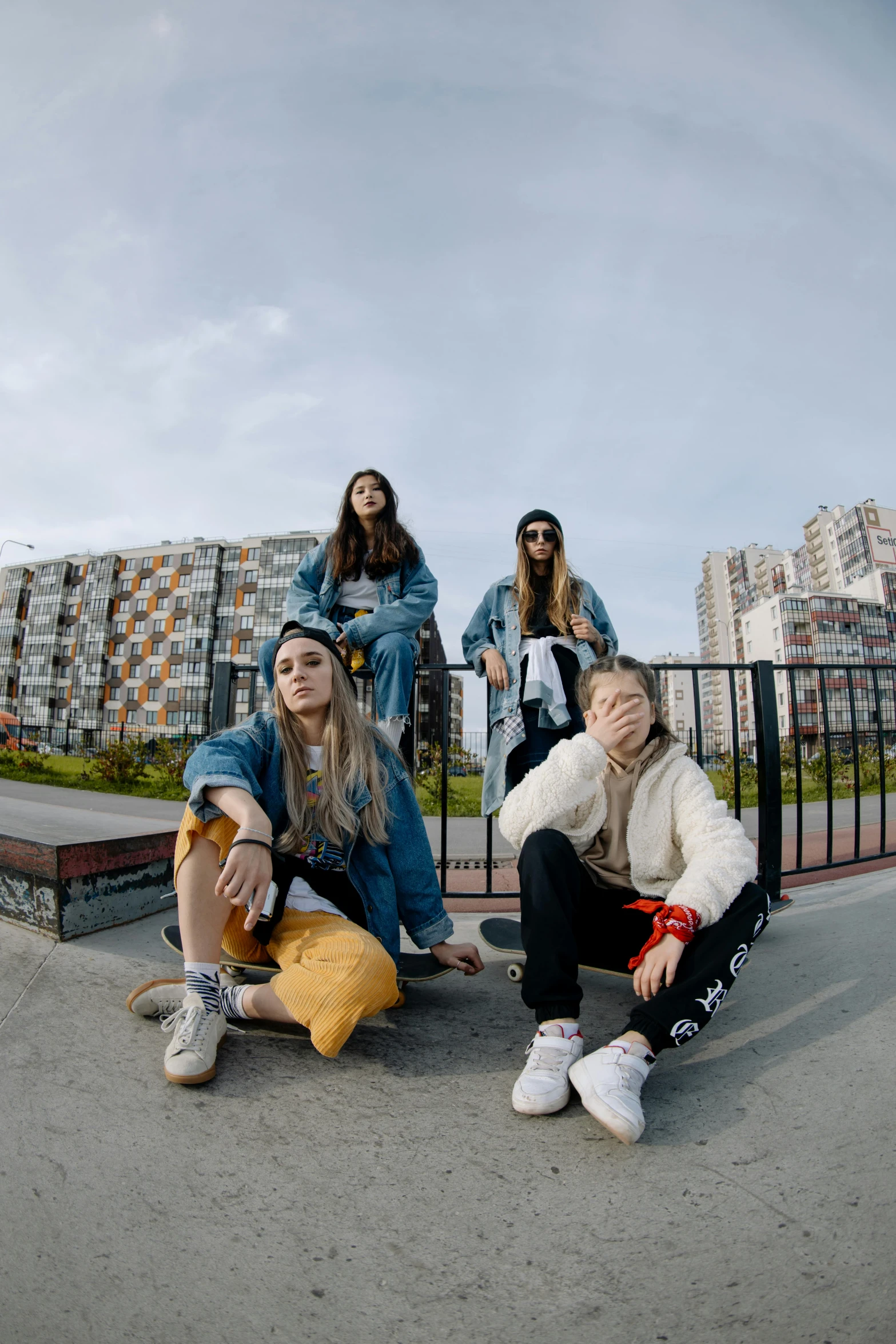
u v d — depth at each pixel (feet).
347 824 5.52
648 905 5.18
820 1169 3.71
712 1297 2.92
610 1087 4.04
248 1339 2.76
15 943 6.91
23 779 48.52
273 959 5.68
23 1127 4.12
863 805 27.66
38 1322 2.79
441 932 6.00
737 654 306.14
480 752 47.98
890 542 288.10
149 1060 4.97
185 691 220.02
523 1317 2.86
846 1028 5.21
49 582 254.68
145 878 8.18
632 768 5.82
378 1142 4.12
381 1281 3.07
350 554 9.53
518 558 9.63
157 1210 3.49
